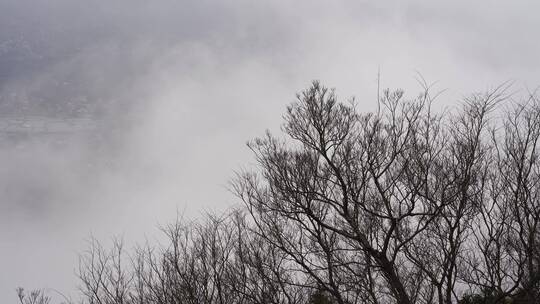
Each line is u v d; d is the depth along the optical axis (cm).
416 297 683
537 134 723
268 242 734
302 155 758
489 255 678
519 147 711
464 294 753
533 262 700
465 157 700
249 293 683
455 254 657
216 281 664
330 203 727
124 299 669
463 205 688
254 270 711
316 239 764
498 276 659
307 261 731
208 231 722
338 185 743
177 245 702
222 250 704
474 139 737
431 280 665
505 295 642
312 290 740
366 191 760
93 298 667
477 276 702
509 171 720
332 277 719
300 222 729
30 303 704
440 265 698
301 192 736
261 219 762
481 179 720
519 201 708
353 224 701
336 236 774
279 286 718
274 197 764
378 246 734
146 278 684
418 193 689
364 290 696
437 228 716
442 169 729
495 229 705
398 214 751
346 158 750
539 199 693
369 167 748
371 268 735
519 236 702
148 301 669
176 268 665
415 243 754
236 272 689
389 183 753
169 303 659
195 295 652
